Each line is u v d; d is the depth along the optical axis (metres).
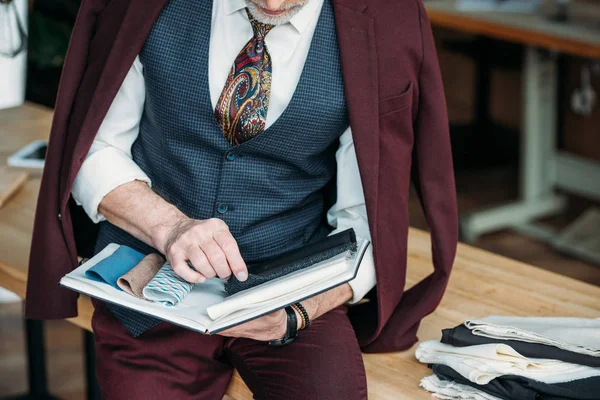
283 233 2.03
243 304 1.67
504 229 4.77
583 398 1.73
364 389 1.86
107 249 1.90
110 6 1.96
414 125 2.03
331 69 1.90
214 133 1.91
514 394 1.76
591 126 5.16
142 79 1.98
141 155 2.05
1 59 2.56
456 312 2.22
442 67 6.30
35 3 4.65
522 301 2.26
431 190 2.03
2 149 2.96
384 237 1.98
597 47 3.88
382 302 1.98
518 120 5.80
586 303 2.25
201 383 1.97
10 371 3.39
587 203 5.00
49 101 4.97
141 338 1.96
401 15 1.92
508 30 4.18
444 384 1.89
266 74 1.89
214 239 1.76
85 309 2.26
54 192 2.01
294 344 1.92
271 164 1.97
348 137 2.02
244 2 1.86
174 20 1.91
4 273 2.39
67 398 3.21
